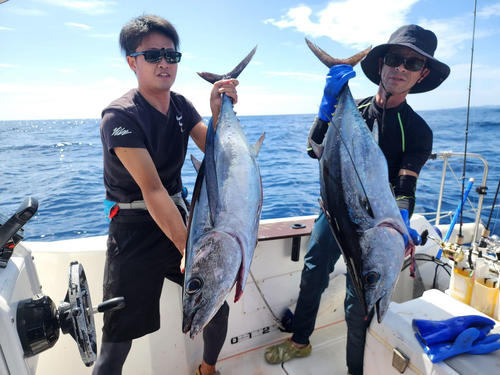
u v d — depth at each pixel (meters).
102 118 1.50
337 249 1.95
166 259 1.65
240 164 1.24
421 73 1.80
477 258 1.66
